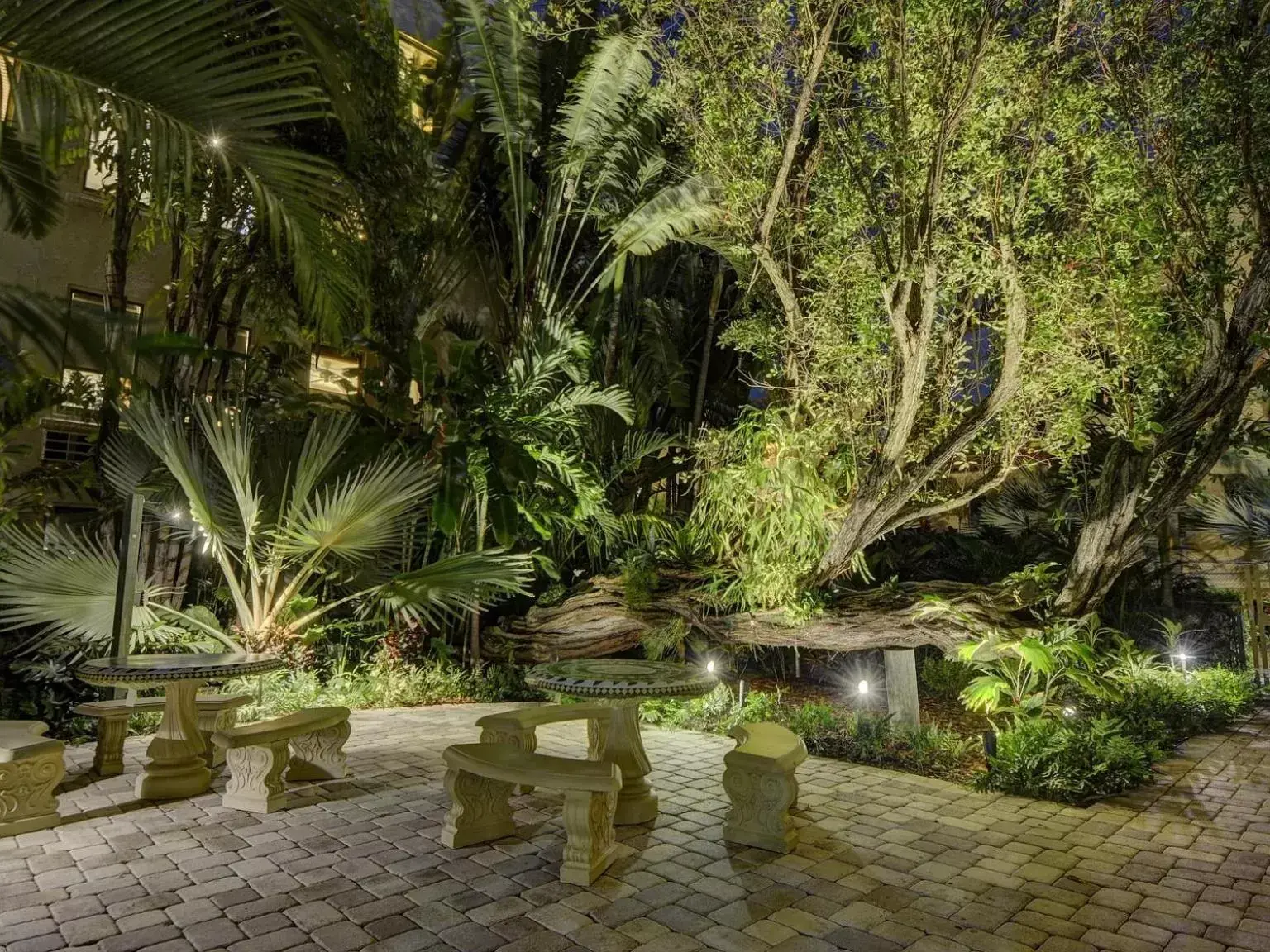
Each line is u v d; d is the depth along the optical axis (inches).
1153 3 217.6
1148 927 131.3
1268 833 180.2
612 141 424.5
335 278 179.6
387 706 336.5
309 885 145.9
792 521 306.5
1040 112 221.0
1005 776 216.7
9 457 275.9
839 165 264.4
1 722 197.0
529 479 346.6
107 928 127.0
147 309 396.8
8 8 126.2
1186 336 244.4
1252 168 214.5
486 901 139.8
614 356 471.5
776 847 167.3
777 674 418.3
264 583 315.0
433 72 454.0
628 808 186.4
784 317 322.0
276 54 156.9
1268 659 371.6
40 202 232.7
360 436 329.4
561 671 198.5
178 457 257.6
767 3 247.0
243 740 183.2
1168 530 406.6
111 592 257.3
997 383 253.1
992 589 297.4
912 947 123.6
